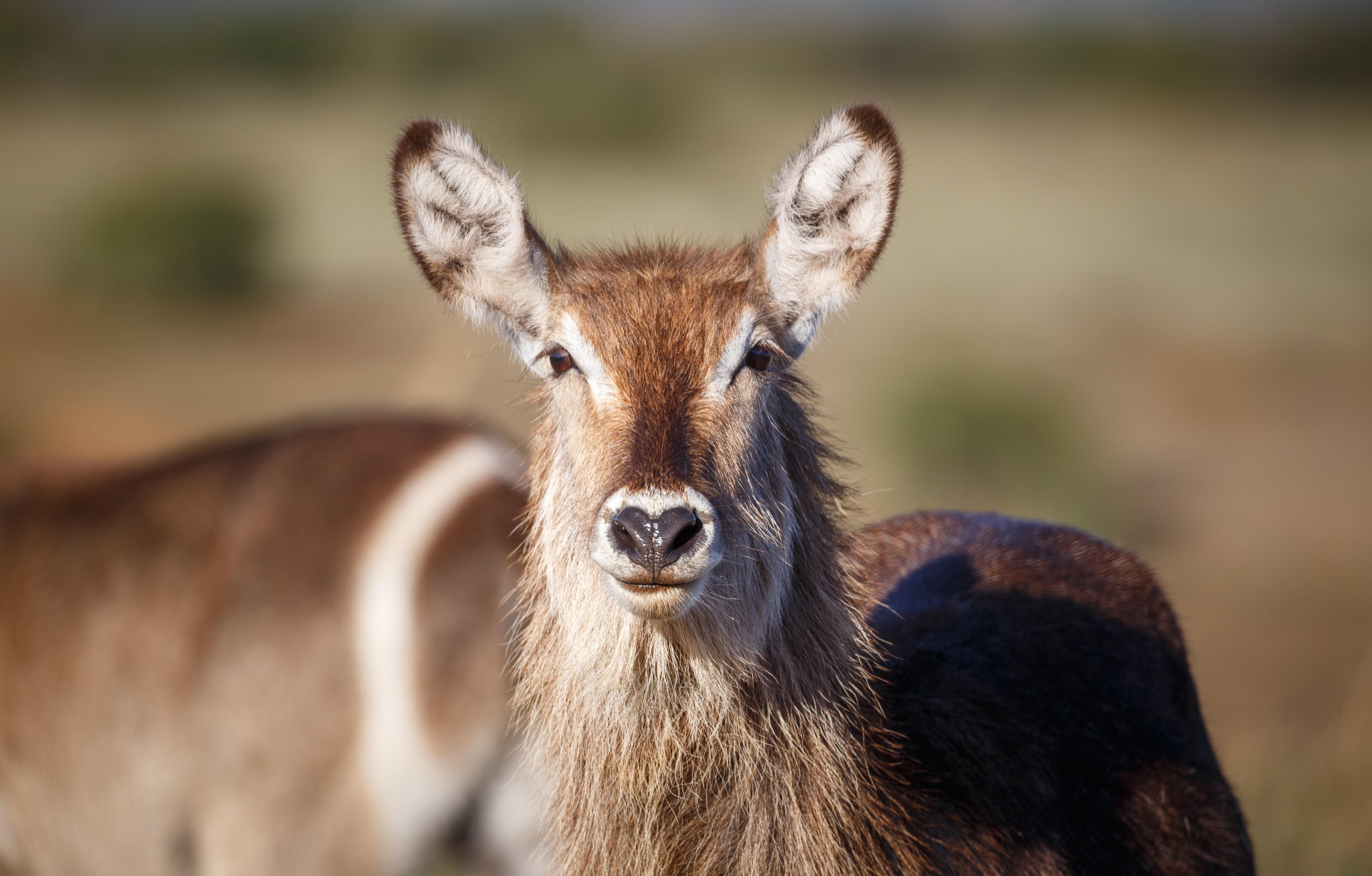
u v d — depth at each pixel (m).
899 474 40.50
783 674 9.20
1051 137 150.62
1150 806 10.10
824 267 9.91
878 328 58.31
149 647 13.80
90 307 61.47
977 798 9.42
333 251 74.88
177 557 13.98
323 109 162.50
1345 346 59.31
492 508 13.93
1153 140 152.12
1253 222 91.00
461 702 13.43
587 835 9.29
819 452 10.02
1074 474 40.41
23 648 14.15
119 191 65.69
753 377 9.28
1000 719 9.79
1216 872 10.47
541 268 9.78
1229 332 60.78
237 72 191.62
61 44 191.12
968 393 41.53
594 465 8.89
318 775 13.45
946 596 11.02
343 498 13.96
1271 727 26.12
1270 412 51.34
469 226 9.89
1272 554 38.19
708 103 132.62
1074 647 10.57
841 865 9.06
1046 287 68.31
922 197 99.62
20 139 129.75
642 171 108.06
